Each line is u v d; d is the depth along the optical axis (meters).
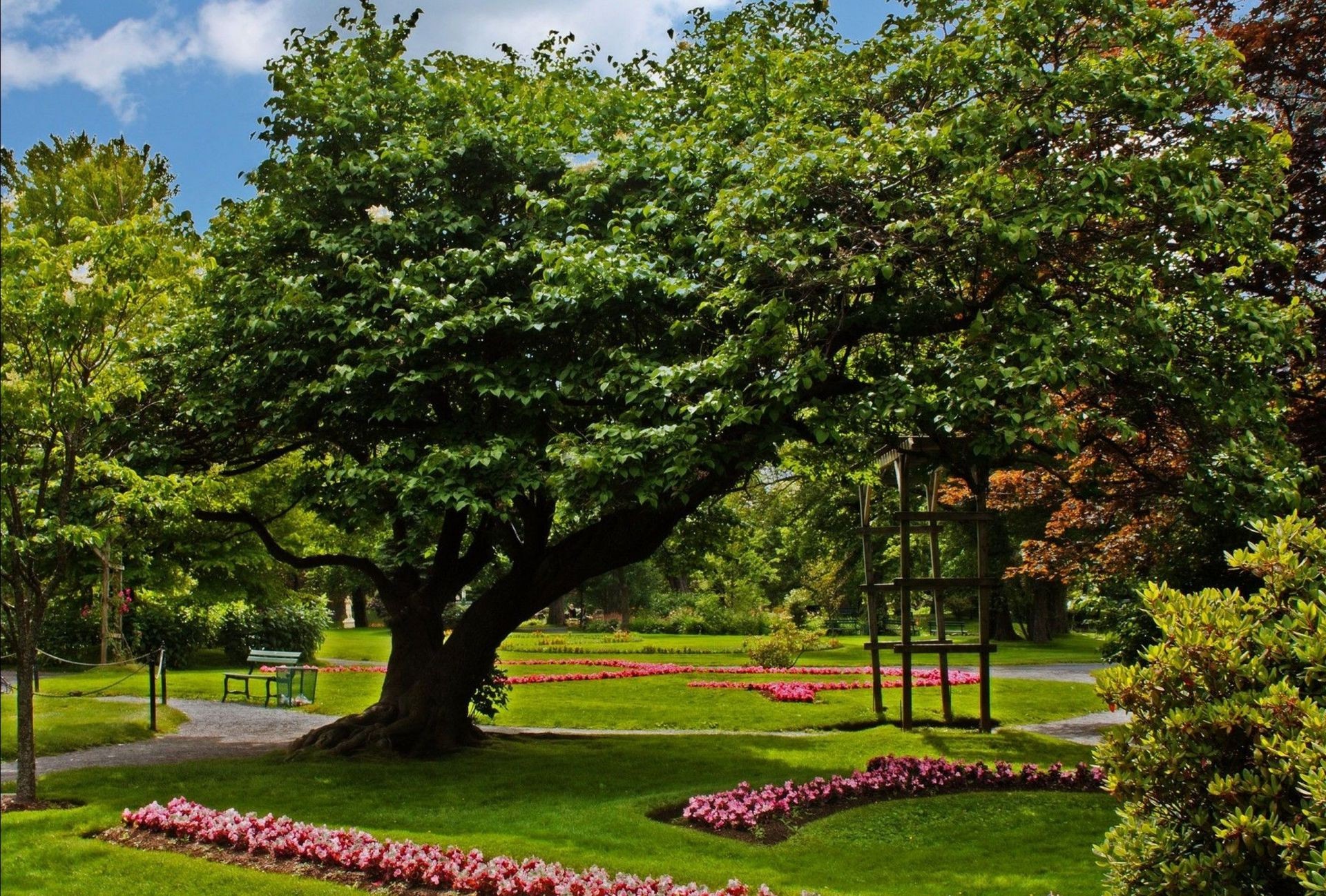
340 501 12.36
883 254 8.84
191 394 11.38
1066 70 9.12
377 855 7.12
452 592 13.39
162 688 17.83
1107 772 4.86
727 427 9.50
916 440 12.70
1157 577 13.16
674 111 12.05
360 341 10.88
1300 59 11.82
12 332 8.70
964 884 6.95
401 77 12.09
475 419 11.05
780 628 27.33
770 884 6.90
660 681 22.55
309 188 11.61
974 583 14.34
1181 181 8.78
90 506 10.03
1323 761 3.96
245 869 7.23
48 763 12.20
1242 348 9.71
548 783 10.46
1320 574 4.64
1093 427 10.73
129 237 8.98
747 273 9.02
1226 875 4.25
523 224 11.17
